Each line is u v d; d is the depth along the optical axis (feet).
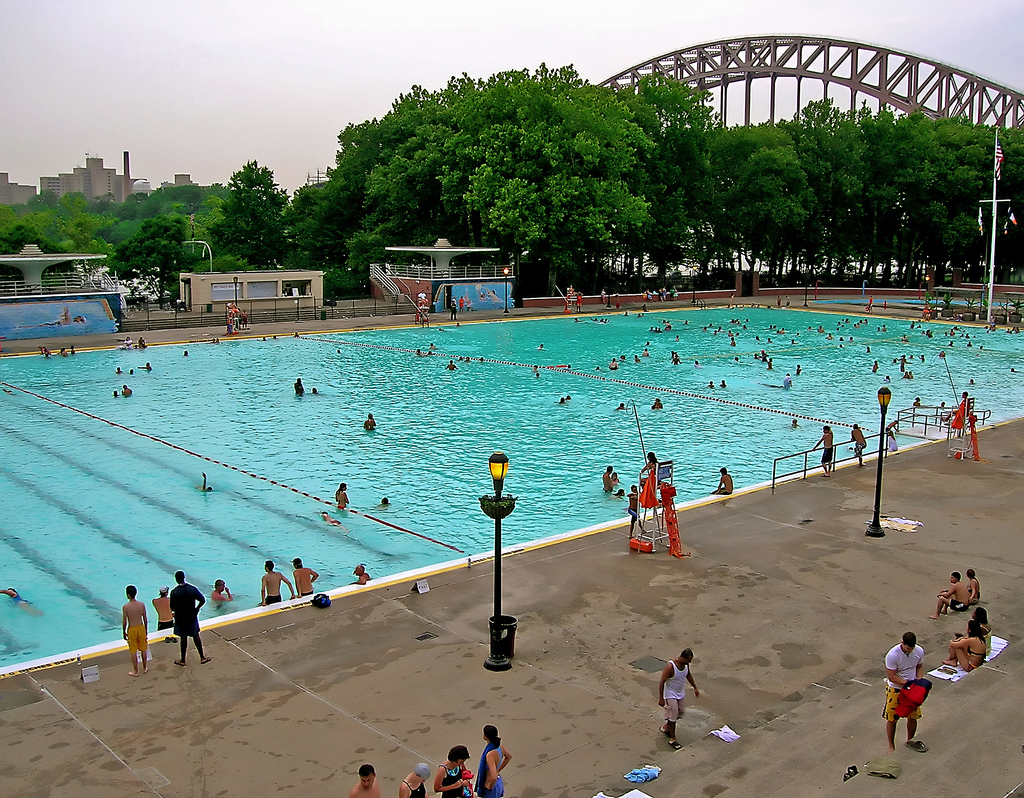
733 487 109.91
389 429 142.20
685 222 335.06
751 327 269.85
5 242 345.51
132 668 59.36
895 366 203.92
